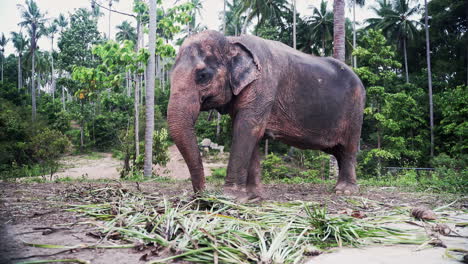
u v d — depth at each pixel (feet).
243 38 17.69
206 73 15.81
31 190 20.49
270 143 95.66
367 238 9.87
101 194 16.52
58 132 48.14
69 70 131.23
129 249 8.07
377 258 8.26
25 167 45.60
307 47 121.29
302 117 19.43
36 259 7.10
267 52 17.93
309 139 20.16
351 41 118.21
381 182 31.99
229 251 7.80
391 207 15.61
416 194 22.20
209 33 16.55
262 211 12.91
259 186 18.33
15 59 194.39
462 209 15.97
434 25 114.83
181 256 7.55
